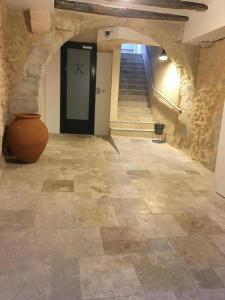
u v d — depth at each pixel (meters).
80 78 6.34
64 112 6.45
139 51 8.80
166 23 4.38
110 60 6.32
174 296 1.51
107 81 6.43
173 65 5.44
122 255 1.87
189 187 3.30
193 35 4.08
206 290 1.57
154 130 5.95
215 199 2.96
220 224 2.39
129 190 3.11
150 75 6.92
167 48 4.75
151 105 6.76
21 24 3.80
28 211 2.45
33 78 4.02
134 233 2.17
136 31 4.91
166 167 4.14
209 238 2.15
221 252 1.97
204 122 4.43
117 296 1.49
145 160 4.46
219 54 4.07
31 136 3.65
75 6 3.69
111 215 2.46
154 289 1.56
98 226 2.25
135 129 6.07
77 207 2.58
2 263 1.72
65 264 1.74
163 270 1.73
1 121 3.23
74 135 6.37
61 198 2.77
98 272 1.68
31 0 3.26
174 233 2.20
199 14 3.88
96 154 4.70
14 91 4.00
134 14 3.94
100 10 3.79
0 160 3.51
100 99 6.51
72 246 1.94
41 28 3.77
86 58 6.23
